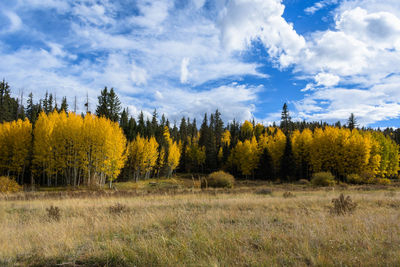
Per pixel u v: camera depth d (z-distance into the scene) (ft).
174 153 215.10
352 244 14.57
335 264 11.59
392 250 13.37
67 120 122.72
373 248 13.53
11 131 135.44
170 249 13.92
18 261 13.55
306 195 56.13
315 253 13.14
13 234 19.30
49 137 119.96
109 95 178.60
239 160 217.15
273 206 33.53
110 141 114.11
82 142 117.29
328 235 16.01
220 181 91.20
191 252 13.20
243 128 357.00
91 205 38.45
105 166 115.96
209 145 249.34
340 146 165.58
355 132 201.98
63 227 20.85
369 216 22.86
